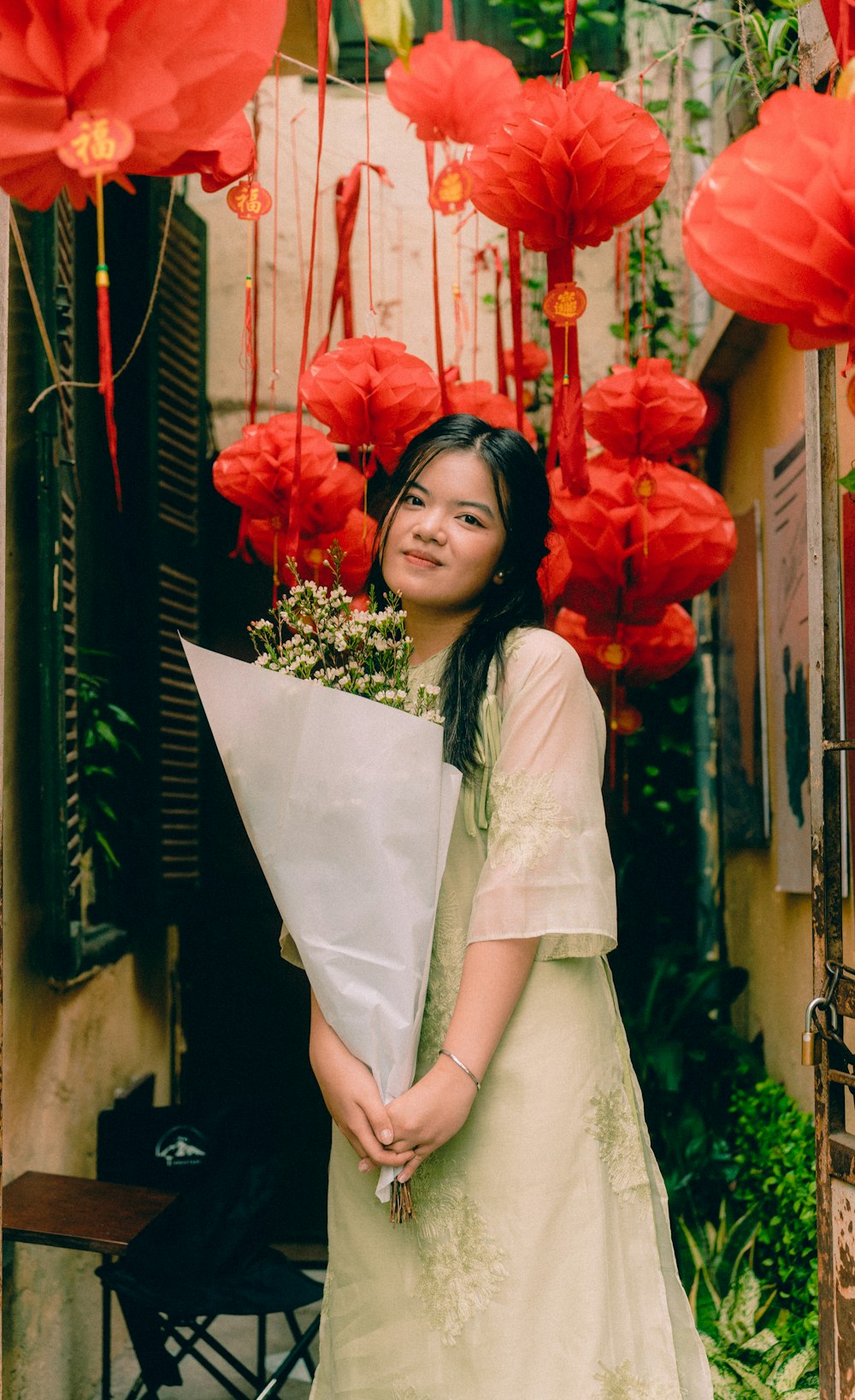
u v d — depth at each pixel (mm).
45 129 1042
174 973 4020
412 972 1455
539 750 1529
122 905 3420
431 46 2129
